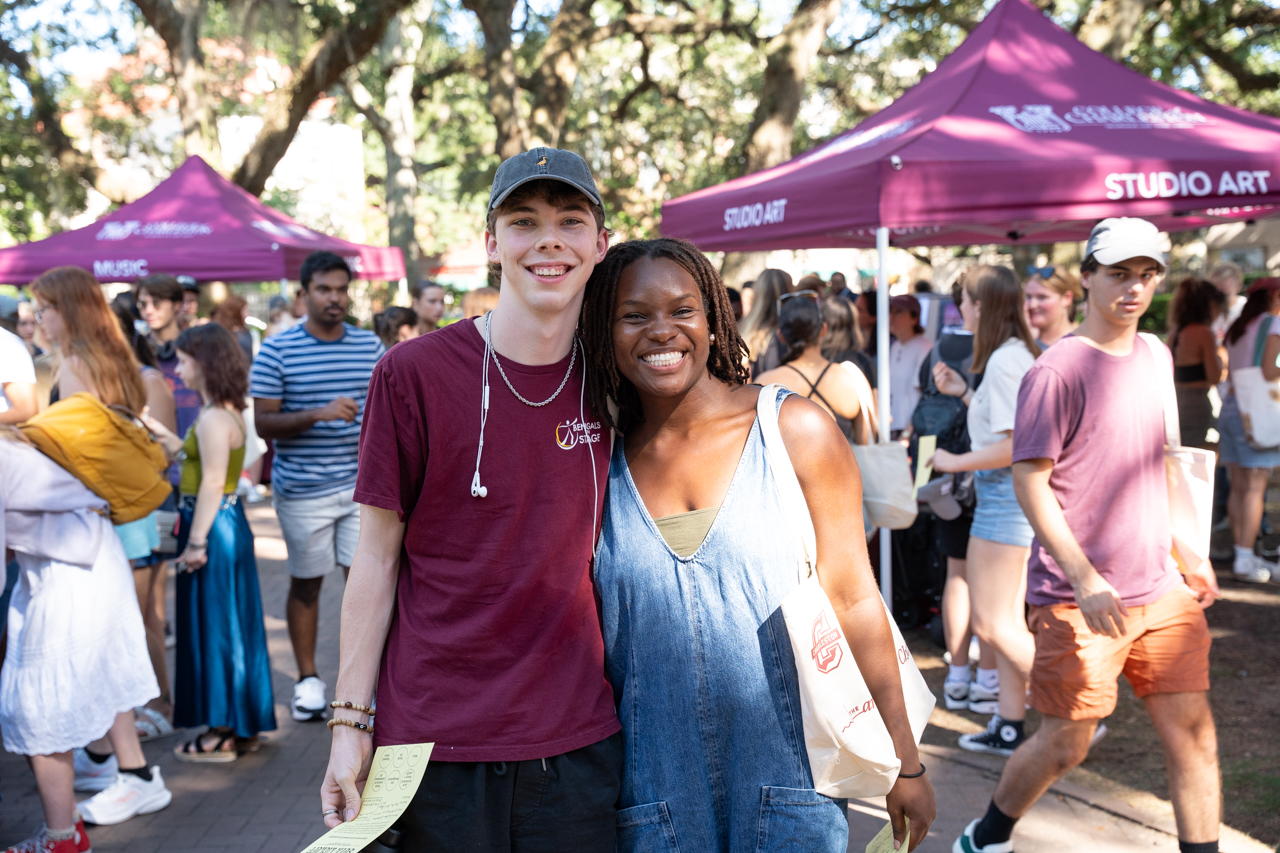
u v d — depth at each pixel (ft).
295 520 14.82
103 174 53.42
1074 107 16.70
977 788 12.42
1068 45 18.28
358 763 6.19
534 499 6.23
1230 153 15.02
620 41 69.10
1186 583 9.45
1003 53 17.72
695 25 53.72
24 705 10.45
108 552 11.08
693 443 6.52
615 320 6.32
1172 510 9.35
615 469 6.66
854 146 17.93
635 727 6.47
